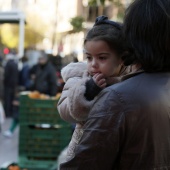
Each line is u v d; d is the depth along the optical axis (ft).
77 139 7.19
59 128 21.81
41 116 21.90
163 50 6.34
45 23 116.16
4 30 117.19
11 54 43.62
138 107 6.04
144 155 6.04
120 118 6.02
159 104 6.11
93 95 6.72
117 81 7.11
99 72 7.00
